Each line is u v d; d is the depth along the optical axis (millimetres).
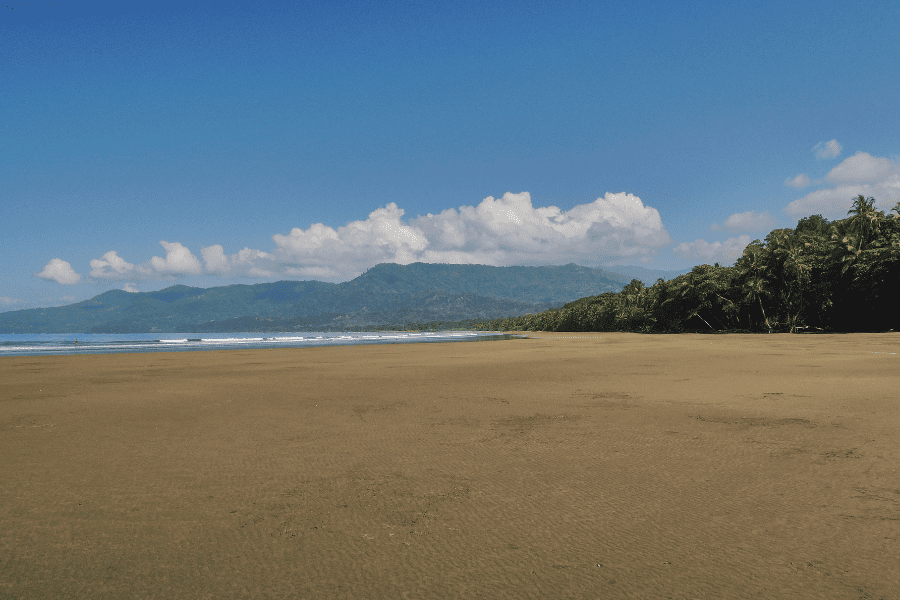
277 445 10609
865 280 70875
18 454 10016
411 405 16094
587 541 5574
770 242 89625
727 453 9320
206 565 5129
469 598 4359
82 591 4594
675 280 109750
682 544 5438
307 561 5191
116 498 7293
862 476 7699
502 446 10242
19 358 46750
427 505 6844
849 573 4691
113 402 17547
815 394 16578
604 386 20250
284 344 92188
